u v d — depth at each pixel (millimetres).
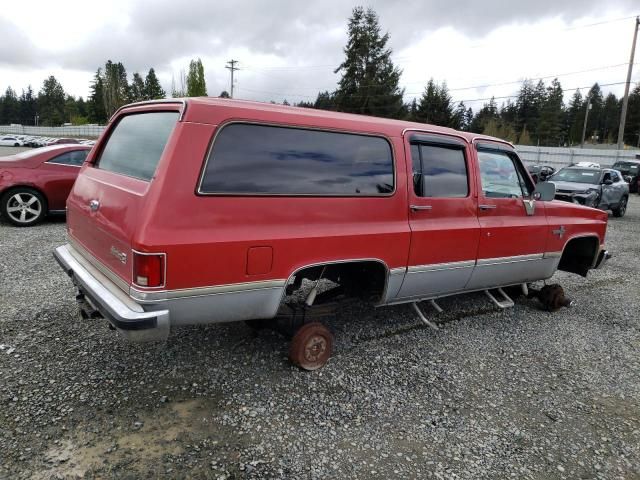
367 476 2701
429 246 4078
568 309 5883
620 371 4254
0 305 4660
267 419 3143
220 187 2947
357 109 52844
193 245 2824
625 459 3027
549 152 36938
